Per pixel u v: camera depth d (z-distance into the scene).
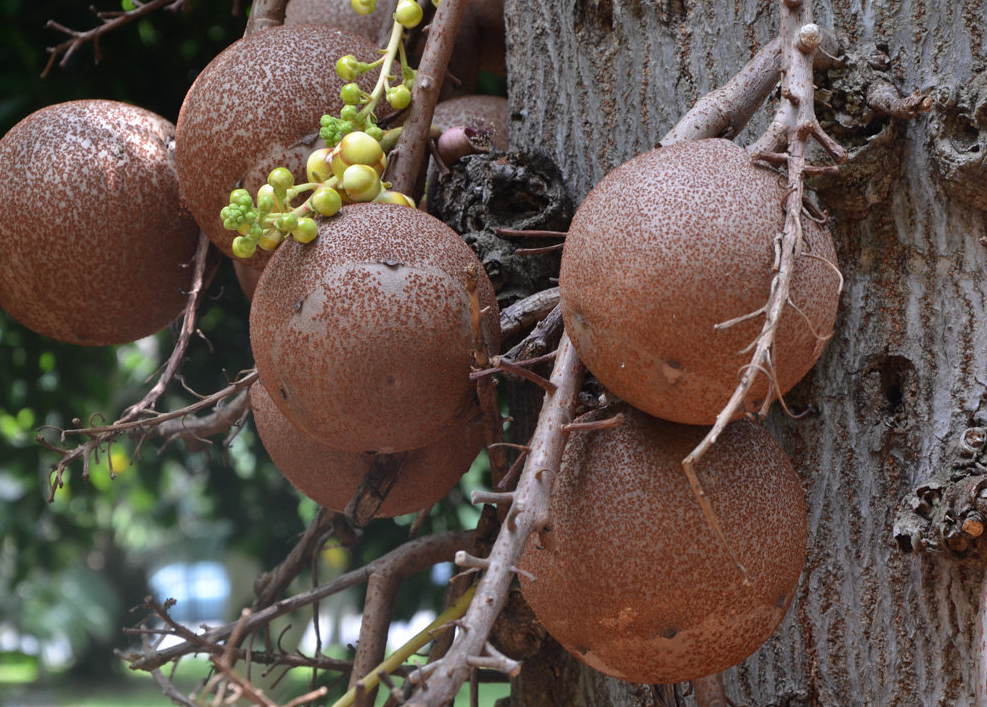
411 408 2.20
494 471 2.28
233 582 14.55
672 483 2.16
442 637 2.33
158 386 2.36
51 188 2.35
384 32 2.46
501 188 2.40
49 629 13.40
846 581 2.30
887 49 2.29
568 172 2.46
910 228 2.29
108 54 3.54
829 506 2.31
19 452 4.30
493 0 2.60
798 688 2.30
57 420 4.18
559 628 2.20
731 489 2.16
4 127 3.50
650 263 2.11
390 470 2.31
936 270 2.28
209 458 3.64
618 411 2.20
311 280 2.19
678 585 2.15
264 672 2.42
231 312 3.54
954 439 2.27
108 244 2.36
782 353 2.12
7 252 2.37
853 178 2.28
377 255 2.20
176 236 2.40
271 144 2.30
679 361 2.12
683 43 2.40
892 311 2.29
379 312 2.18
